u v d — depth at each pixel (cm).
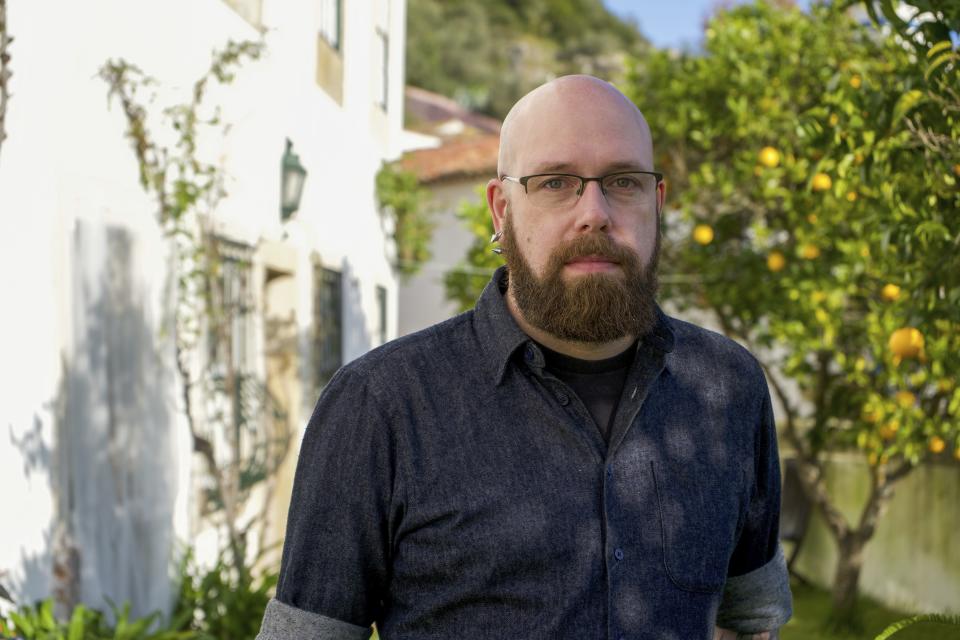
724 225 698
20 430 325
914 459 519
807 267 603
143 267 424
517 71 4519
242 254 571
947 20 208
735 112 640
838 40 640
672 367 172
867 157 249
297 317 664
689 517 162
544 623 150
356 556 156
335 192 794
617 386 167
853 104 255
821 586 745
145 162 426
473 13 4700
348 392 160
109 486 389
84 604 364
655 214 165
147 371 428
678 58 730
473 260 1020
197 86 467
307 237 696
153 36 441
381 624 162
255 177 577
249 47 528
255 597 461
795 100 646
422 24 4281
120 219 403
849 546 625
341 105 815
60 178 357
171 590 446
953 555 577
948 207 233
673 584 158
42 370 341
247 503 608
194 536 487
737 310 678
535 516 152
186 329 469
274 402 618
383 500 156
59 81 357
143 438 421
